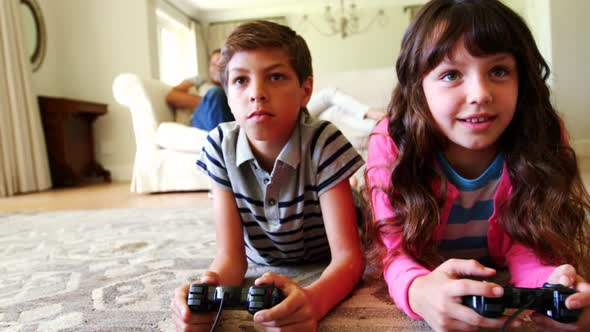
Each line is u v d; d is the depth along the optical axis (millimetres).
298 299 470
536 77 562
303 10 5863
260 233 747
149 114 2588
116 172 3998
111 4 3996
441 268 483
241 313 595
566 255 590
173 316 503
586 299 404
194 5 5637
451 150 613
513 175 604
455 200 619
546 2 3234
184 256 991
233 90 603
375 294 665
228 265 649
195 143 2467
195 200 2189
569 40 3182
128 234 1307
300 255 817
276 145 655
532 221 595
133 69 4012
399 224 631
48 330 589
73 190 3119
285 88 598
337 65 5867
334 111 1691
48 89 3885
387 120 706
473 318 420
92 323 604
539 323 446
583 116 3221
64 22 4020
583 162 2646
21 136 3074
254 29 599
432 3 574
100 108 3793
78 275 868
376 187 664
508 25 521
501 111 521
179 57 5672
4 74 3014
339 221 670
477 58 512
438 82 543
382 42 5785
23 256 1075
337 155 673
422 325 544
